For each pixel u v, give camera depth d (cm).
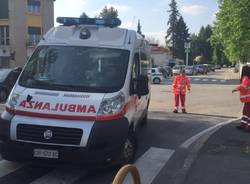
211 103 2197
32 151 707
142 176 761
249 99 1231
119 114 738
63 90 760
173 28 13262
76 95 743
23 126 713
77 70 800
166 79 5759
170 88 3559
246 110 1241
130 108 797
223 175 775
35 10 6400
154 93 2898
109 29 865
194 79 5850
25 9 6297
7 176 735
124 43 846
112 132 714
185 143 1043
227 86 4016
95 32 858
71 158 697
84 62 811
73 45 841
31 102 735
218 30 5544
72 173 761
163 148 982
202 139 1094
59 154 699
